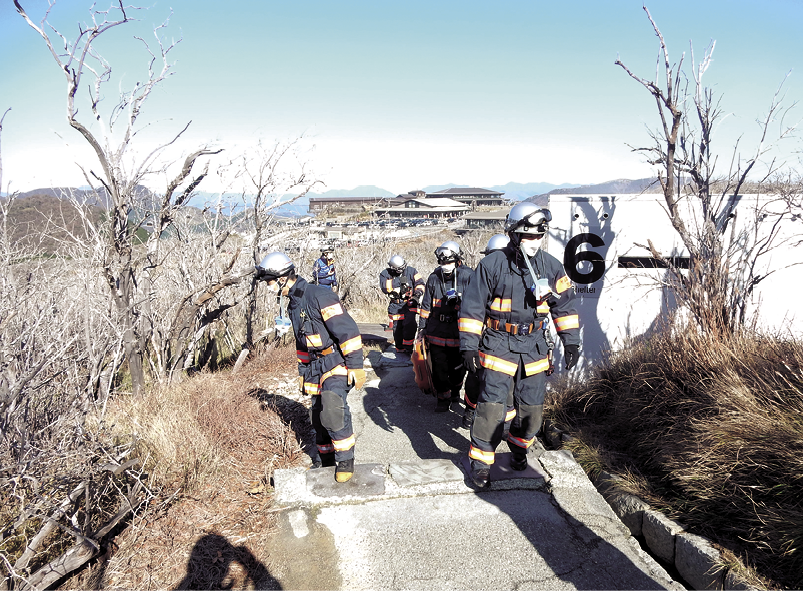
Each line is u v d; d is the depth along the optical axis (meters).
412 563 2.83
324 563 2.85
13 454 2.79
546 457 3.89
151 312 5.70
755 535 2.65
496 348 3.46
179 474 3.63
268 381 6.27
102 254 4.61
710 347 3.95
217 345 7.84
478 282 3.46
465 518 3.21
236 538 3.06
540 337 3.49
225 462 3.96
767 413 3.19
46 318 3.55
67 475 2.77
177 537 3.05
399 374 6.66
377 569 2.80
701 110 4.53
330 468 3.78
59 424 2.99
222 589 2.66
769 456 2.89
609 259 5.26
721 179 4.92
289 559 2.88
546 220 3.22
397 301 7.73
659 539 2.97
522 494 3.47
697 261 4.49
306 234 9.50
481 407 3.46
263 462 4.13
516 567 2.79
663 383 4.05
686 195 4.86
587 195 5.23
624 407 4.20
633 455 3.84
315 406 3.76
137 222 4.94
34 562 2.80
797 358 3.50
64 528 2.66
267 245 7.70
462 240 15.78
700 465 3.09
